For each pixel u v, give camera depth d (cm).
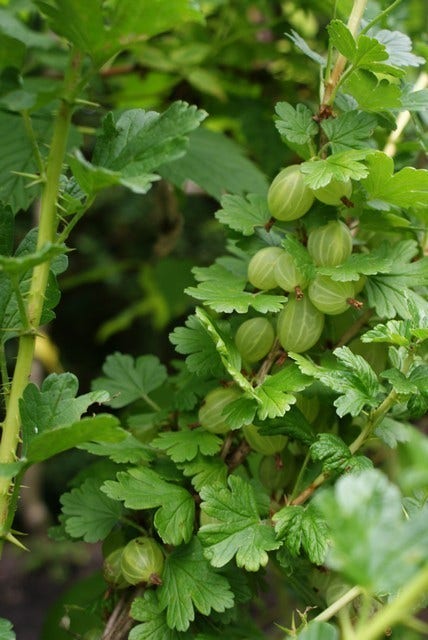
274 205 66
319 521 61
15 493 59
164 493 64
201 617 66
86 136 120
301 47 69
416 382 61
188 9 57
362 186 66
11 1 89
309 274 64
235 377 62
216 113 97
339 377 62
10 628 60
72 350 247
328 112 66
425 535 49
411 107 66
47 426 60
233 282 67
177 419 70
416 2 90
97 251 240
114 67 96
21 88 60
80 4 56
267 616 93
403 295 65
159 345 242
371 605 65
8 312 61
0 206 62
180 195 95
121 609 66
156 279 129
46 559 195
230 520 62
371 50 64
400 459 68
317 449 62
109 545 68
